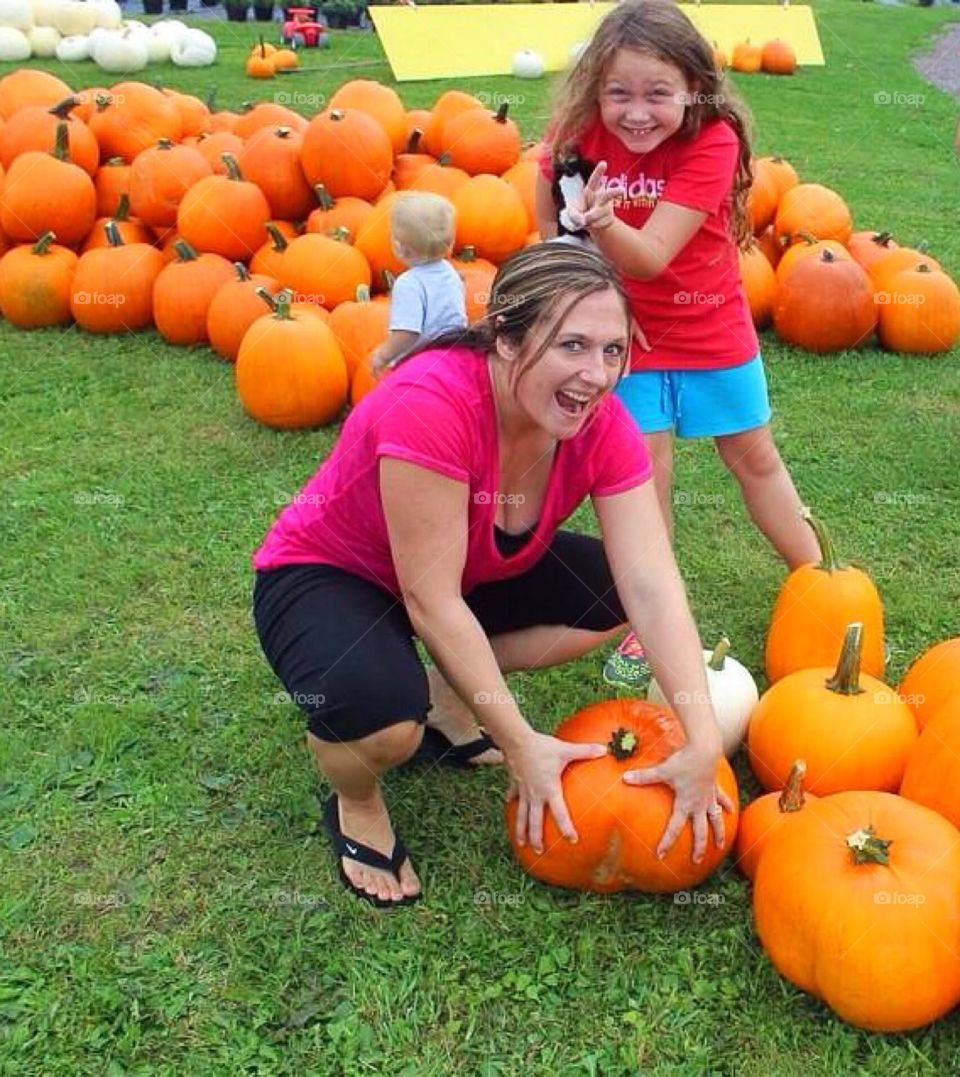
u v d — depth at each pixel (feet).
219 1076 7.85
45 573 13.55
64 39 48.83
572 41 51.34
